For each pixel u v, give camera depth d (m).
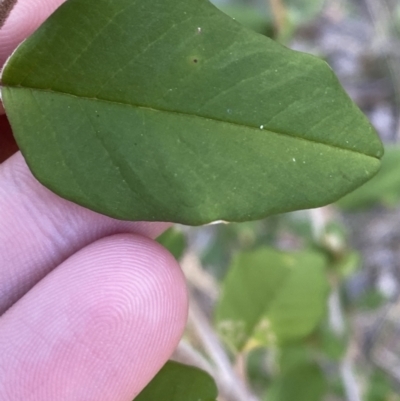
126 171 0.08
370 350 0.27
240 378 0.15
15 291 0.11
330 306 0.18
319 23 0.31
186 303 0.11
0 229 0.11
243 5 0.20
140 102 0.08
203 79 0.08
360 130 0.08
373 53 0.30
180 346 0.13
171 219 0.08
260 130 0.08
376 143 0.08
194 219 0.08
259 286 0.15
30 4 0.11
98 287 0.10
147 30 0.08
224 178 0.08
